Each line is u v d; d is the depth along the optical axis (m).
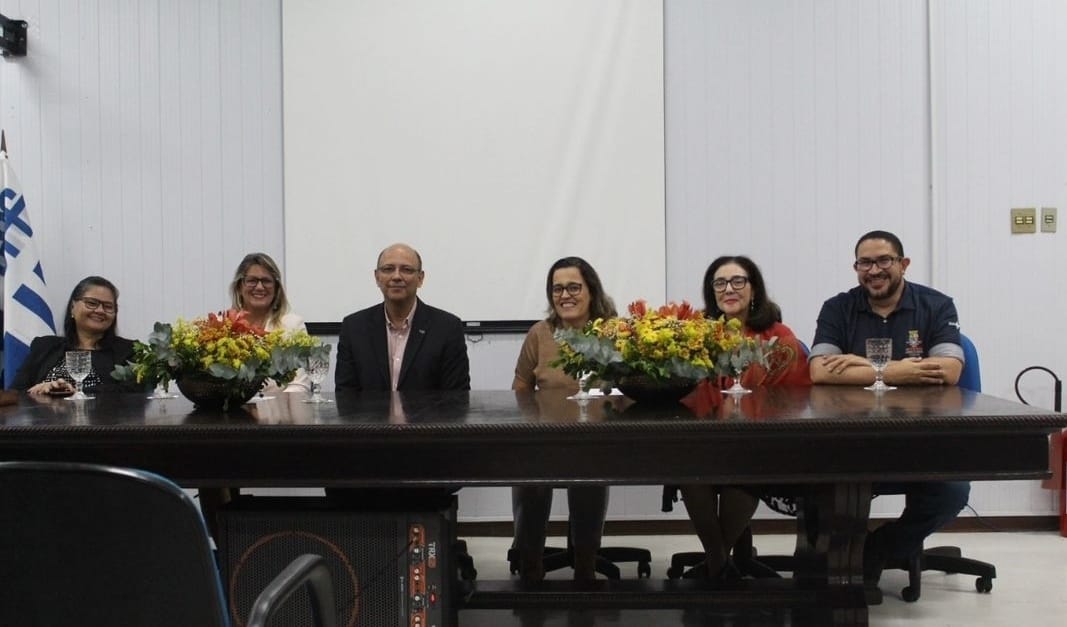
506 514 3.76
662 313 2.11
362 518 1.90
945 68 3.74
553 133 3.77
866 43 3.75
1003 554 3.35
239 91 3.81
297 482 1.76
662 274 3.75
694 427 1.68
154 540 0.97
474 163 3.77
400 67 3.77
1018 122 3.75
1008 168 3.75
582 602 2.11
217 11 3.81
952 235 3.76
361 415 1.91
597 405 2.09
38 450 1.80
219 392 2.07
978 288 3.76
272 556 1.93
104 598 0.99
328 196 3.79
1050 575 3.07
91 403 2.32
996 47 3.74
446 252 3.79
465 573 2.83
